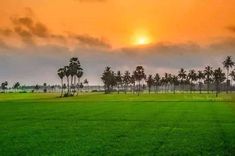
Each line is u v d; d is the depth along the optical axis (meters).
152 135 40.78
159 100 146.88
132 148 31.81
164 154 29.09
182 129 46.88
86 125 52.41
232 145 33.34
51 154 28.89
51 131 45.06
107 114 73.81
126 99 161.88
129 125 52.19
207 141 35.94
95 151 30.27
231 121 57.94
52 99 167.75
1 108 97.56
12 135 41.19
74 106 105.38
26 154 29.00
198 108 93.00
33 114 75.00
